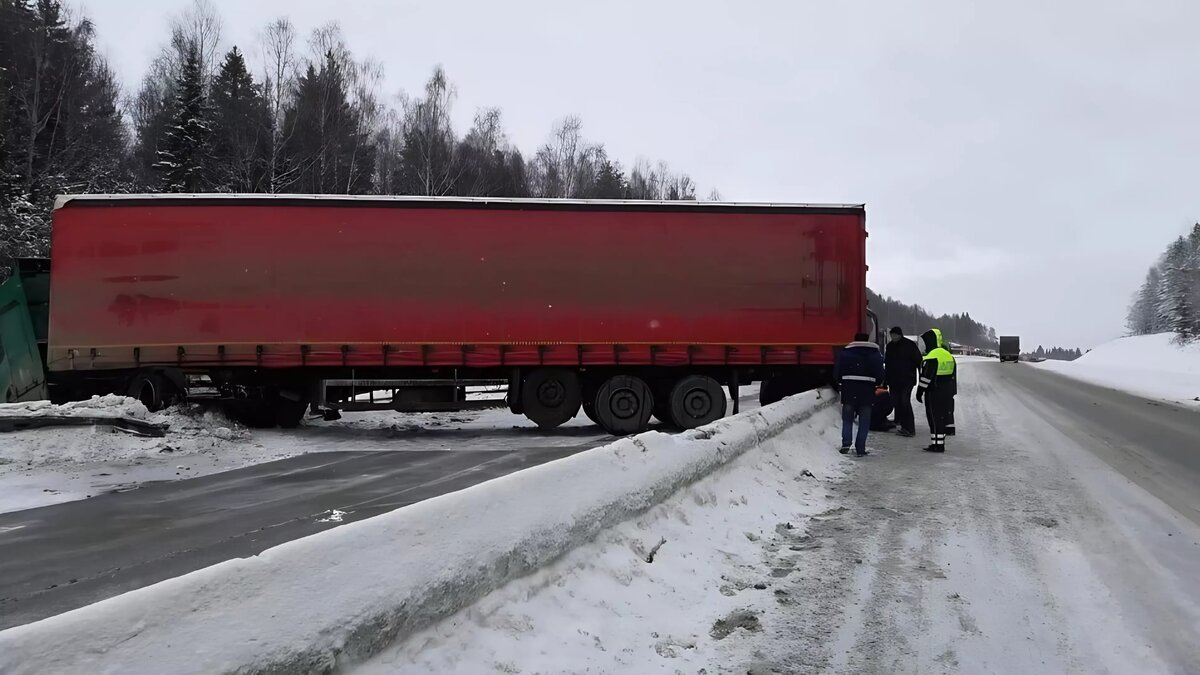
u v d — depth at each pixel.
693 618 4.12
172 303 12.66
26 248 24.75
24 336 13.65
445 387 13.21
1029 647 3.90
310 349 12.72
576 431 14.05
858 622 4.21
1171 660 3.72
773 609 4.38
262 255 12.73
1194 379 29.19
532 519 3.74
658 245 13.20
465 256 12.95
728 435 6.95
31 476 9.12
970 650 3.86
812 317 13.35
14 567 5.49
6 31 36.16
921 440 11.93
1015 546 5.72
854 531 6.16
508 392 13.45
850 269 13.44
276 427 14.21
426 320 12.88
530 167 51.75
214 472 9.70
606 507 4.47
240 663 2.20
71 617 1.95
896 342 12.61
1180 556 5.44
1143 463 9.64
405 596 2.84
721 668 3.59
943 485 8.13
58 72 38.16
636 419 13.30
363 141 40.56
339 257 12.79
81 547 6.04
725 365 13.48
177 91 37.81
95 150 38.78
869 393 10.19
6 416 10.38
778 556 5.42
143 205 12.73
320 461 10.60
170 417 12.04
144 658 2.02
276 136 36.62
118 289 12.66
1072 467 9.30
